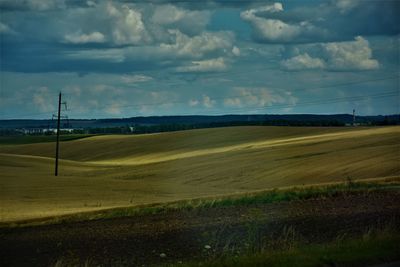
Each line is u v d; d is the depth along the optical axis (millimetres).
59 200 45781
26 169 95500
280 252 12180
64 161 115188
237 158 83812
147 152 123375
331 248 12336
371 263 11117
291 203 27781
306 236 15828
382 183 39938
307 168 65938
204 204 29531
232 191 52312
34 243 19000
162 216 25609
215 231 18391
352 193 31188
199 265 11375
